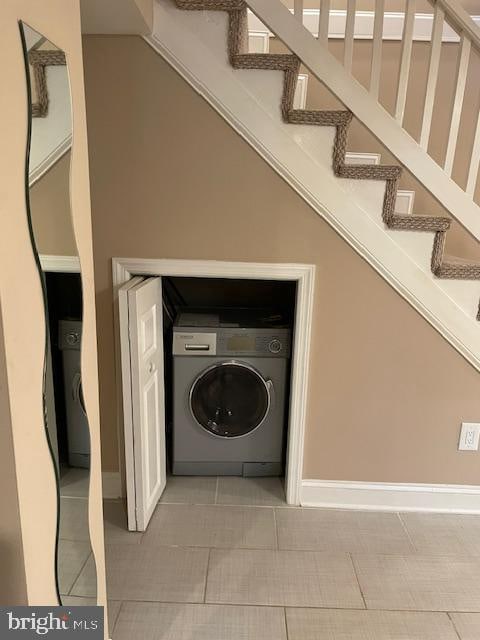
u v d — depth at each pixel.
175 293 2.99
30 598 0.99
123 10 1.66
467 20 1.89
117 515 2.33
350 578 2.00
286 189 2.06
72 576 1.22
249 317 2.68
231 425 2.60
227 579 1.97
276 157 2.01
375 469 2.40
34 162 0.93
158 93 1.98
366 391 2.30
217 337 2.46
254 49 2.80
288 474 2.43
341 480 2.42
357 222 2.07
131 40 1.93
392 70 2.91
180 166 2.05
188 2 1.87
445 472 2.40
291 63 1.91
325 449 2.38
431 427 2.34
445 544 2.22
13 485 0.91
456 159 2.96
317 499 2.45
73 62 1.12
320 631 1.75
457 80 1.97
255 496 2.51
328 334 2.23
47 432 1.03
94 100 1.99
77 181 1.16
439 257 2.11
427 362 2.26
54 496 1.08
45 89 0.97
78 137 1.16
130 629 1.73
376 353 2.25
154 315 2.25
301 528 2.29
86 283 1.23
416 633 1.76
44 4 0.96
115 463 2.42
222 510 2.39
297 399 2.31
